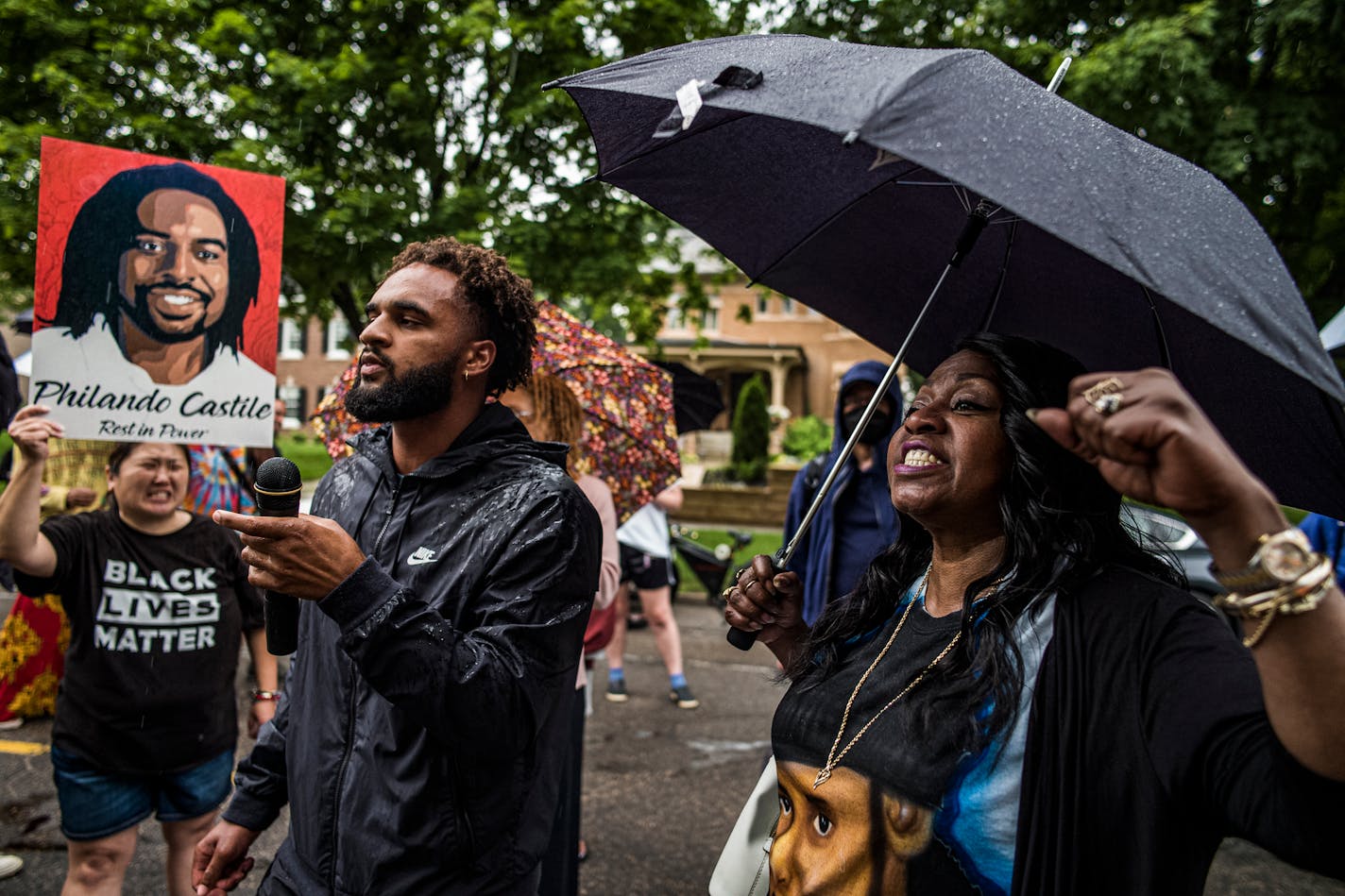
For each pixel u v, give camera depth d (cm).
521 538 158
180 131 672
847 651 149
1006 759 116
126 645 262
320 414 313
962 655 126
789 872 134
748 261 198
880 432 307
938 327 195
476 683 141
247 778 188
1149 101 703
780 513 1766
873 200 183
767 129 173
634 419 316
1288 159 738
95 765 259
